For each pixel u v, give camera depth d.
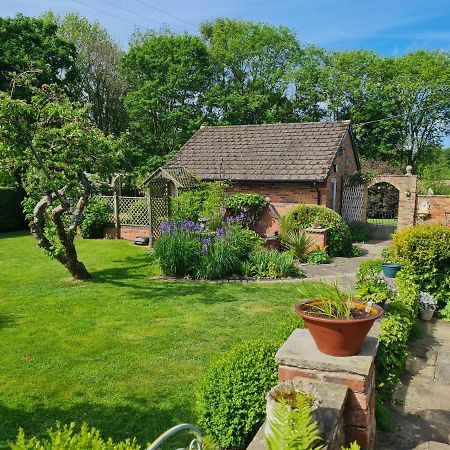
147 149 29.84
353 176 19.83
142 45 29.97
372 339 3.81
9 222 19.28
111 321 7.46
